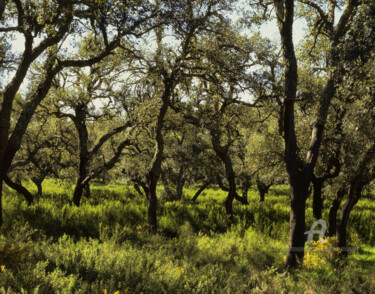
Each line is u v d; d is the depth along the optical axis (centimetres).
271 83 1248
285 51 1006
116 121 1716
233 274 774
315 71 1478
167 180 2750
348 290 707
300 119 1518
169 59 1293
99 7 869
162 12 974
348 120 1167
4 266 504
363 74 846
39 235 1069
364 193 3791
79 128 1627
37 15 852
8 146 855
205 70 1321
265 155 1816
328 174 1456
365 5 848
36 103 905
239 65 1263
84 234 1301
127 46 1237
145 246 1034
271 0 1135
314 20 1365
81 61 946
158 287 501
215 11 1199
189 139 2414
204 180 3045
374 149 1122
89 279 521
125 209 1698
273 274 827
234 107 1652
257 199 3350
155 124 1545
